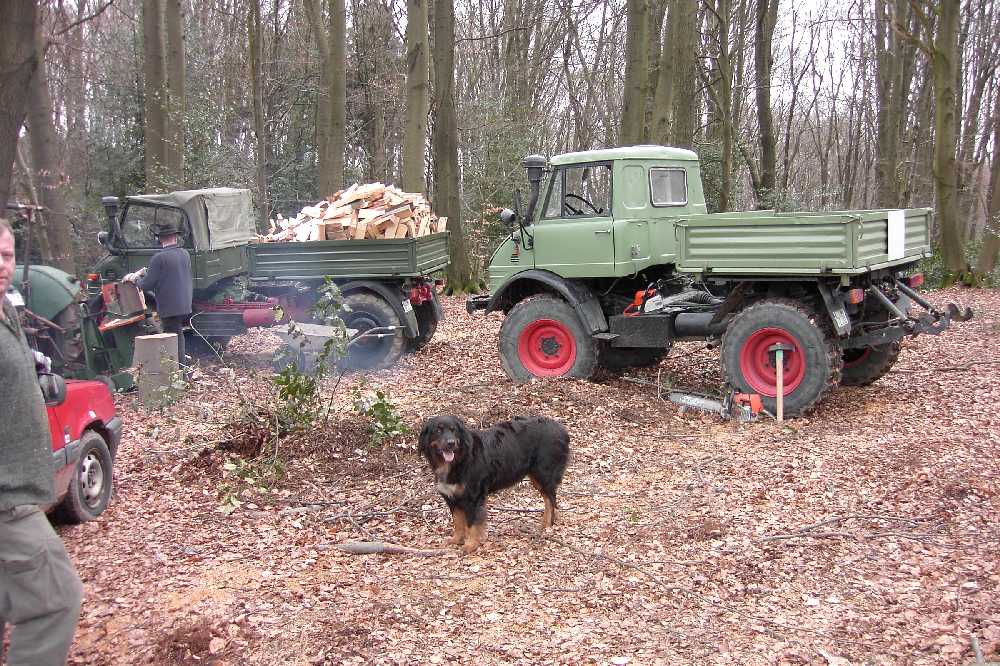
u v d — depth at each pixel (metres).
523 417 5.64
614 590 4.64
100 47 24.20
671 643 4.05
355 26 27.00
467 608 4.45
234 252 11.34
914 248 8.98
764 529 5.45
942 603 4.34
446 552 5.24
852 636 4.08
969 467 6.25
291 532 5.65
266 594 4.62
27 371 3.20
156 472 6.79
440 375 10.61
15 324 3.23
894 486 6.07
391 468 6.69
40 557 3.16
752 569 4.86
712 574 4.82
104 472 6.05
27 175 14.59
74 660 3.99
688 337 9.35
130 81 21.34
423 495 6.20
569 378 9.21
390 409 7.20
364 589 4.70
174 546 5.38
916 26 27.17
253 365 11.30
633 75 16.28
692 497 6.12
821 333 8.00
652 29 22.66
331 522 5.83
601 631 4.18
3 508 3.06
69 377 9.67
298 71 26.89
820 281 7.98
